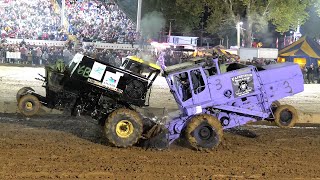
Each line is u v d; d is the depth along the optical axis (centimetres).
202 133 1366
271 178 1116
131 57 1482
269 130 1805
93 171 1113
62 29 5388
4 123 1712
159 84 3416
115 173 1105
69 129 1642
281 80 1480
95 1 6081
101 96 1425
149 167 1173
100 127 1641
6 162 1162
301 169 1211
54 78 1556
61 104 1514
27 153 1262
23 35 5216
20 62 4884
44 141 1426
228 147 1447
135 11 6806
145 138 1391
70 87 1420
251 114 1453
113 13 5988
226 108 1430
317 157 1358
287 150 1443
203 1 5956
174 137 1399
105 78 1389
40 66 4622
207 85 1402
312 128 1892
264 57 4800
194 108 1391
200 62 1484
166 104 2306
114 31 5656
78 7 5872
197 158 1288
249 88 1437
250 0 5747
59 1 5897
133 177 1077
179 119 1401
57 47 5075
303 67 4719
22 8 5547
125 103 1427
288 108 1589
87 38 5359
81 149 1332
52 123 1747
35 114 1906
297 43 4922
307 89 3578
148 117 1447
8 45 4897
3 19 5375
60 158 1223
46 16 5572
